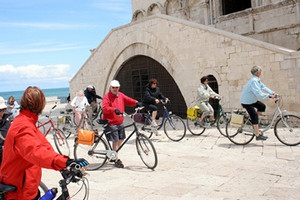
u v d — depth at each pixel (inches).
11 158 99.6
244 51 475.5
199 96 391.9
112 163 288.0
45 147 98.0
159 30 625.9
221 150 314.2
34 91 104.0
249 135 337.7
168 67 613.3
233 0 725.3
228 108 506.9
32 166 103.3
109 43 792.9
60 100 1587.1
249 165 252.5
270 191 189.6
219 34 508.1
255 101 314.8
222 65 509.7
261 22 580.7
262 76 455.8
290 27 534.0
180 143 364.2
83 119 425.4
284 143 314.2
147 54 667.4
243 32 612.4
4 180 102.2
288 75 426.3
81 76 930.1
